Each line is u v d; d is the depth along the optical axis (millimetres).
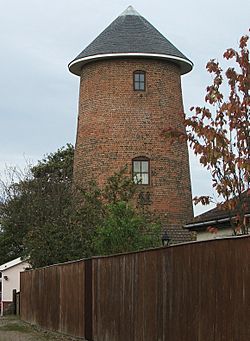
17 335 24609
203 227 25859
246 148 12734
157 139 36031
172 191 35906
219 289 10922
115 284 17156
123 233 26328
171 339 13094
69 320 22375
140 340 15062
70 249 30359
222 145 12820
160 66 36594
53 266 25203
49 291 25891
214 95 13547
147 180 35562
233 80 13219
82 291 20641
